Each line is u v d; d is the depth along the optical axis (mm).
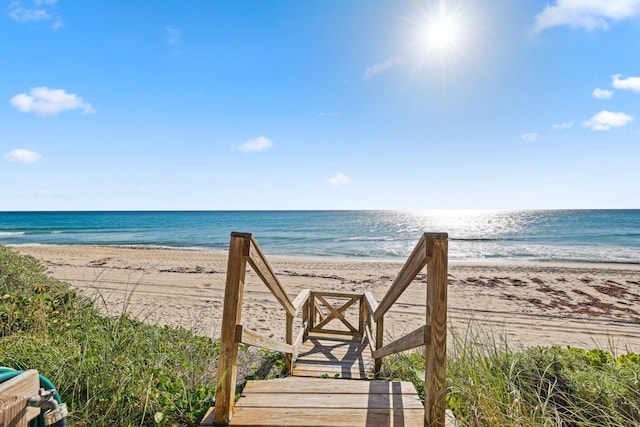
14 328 3334
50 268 14570
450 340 6207
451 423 2090
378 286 12758
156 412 2285
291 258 22234
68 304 4246
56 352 2717
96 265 15766
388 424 2137
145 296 9938
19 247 24594
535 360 3020
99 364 2625
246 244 2105
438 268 1998
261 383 2668
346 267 16969
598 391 2479
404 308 9672
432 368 1995
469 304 10227
